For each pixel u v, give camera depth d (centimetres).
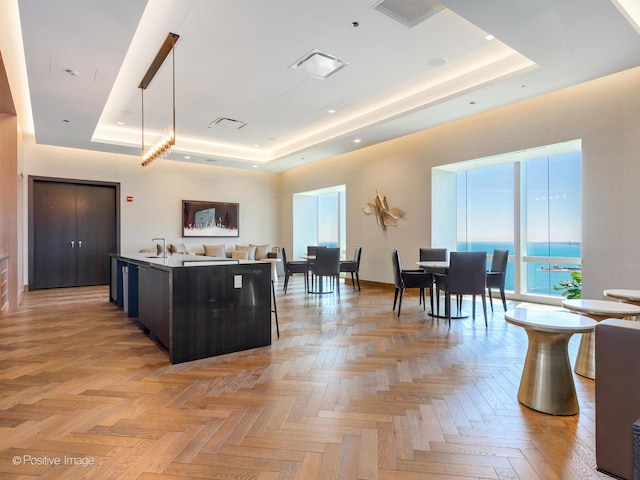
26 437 200
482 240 694
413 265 725
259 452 187
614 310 279
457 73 498
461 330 432
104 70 409
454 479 167
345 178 886
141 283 429
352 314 522
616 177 460
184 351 322
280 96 574
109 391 261
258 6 342
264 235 1102
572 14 310
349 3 341
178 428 210
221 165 994
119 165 873
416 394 257
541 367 236
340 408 236
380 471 172
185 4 338
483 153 607
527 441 199
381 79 512
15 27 368
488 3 296
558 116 514
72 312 539
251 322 361
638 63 404
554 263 591
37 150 775
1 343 380
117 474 169
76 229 830
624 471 165
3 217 559
